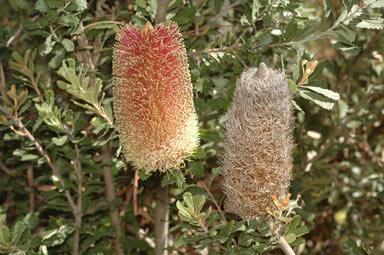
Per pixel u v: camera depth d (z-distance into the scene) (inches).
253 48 36.6
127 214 44.1
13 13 49.8
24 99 37.4
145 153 31.2
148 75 30.2
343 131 46.8
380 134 50.6
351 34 34.7
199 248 34.0
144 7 35.3
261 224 33.7
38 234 37.8
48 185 44.9
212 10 42.6
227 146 31.9
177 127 30.9
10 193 47.3
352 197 47.7
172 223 46.3
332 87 49.3
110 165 41.1
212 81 40.6
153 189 44.4
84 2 35.9
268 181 31.0
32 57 38.6
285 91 30.8
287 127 31.0
